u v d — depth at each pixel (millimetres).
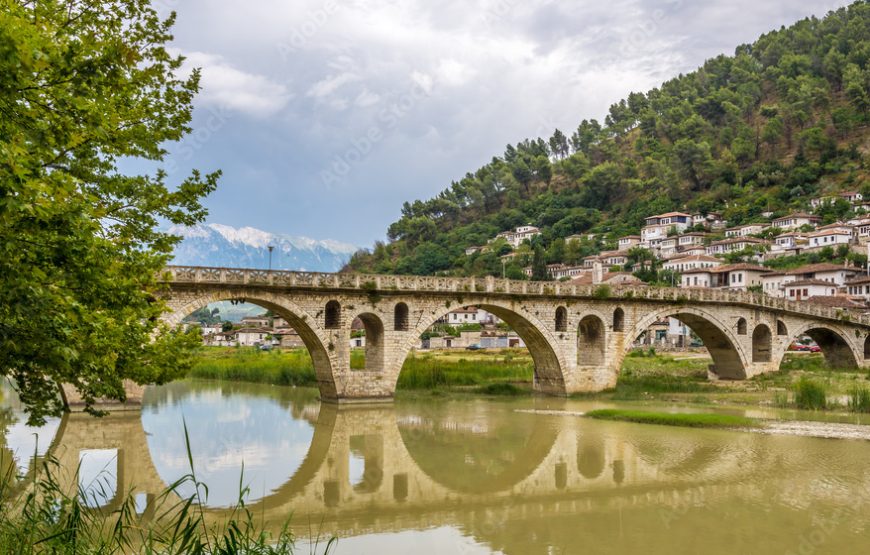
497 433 47031
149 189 20812
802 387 61594
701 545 24156
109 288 18219
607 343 73438
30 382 19328
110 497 28844
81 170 18094
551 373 71375
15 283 13656
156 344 25156
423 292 63188
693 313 79000
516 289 67875
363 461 38156
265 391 73812
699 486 32594
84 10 17656
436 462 38094
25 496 25062
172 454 38469
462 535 25625
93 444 40594
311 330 58938
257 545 17000
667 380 79250
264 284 55688
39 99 13805
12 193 11906
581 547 24125
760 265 163750
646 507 29172
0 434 43031
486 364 96375
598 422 51906
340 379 60406
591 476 34844
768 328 86875
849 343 96188
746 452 40031
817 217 190875
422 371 77875
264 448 41156
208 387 78375
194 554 15531
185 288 52688
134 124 19281
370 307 61531
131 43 19047
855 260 158125
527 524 26984
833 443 42688
